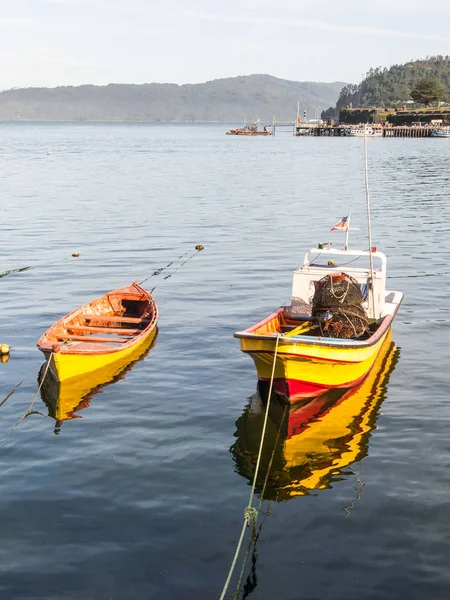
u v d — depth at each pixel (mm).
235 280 24031
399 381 14914
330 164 84875
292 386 13742
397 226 36312
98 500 10211
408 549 9086
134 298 19406
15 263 26891
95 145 142125
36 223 37000
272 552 9070
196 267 26266
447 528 9516
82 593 8320
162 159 94125
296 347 13164
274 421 13008
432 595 8266
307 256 17141
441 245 30844
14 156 98750
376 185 58562
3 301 21125
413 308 20547
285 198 49250
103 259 27750
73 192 51875
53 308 20359
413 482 10727
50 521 9672
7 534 9375
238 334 13453
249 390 14461
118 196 49562
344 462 11406
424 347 17031
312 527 9586
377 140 170250
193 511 9961
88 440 12141
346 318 15016
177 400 13906
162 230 35062
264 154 108438
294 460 11492
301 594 8312
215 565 8820
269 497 10352
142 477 10883
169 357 16266
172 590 8383
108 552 9039
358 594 8297
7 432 12422
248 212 41906
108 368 15531
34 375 15125
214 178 65375
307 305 16469
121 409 13453
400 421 12953
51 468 11133
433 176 67062
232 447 11953
